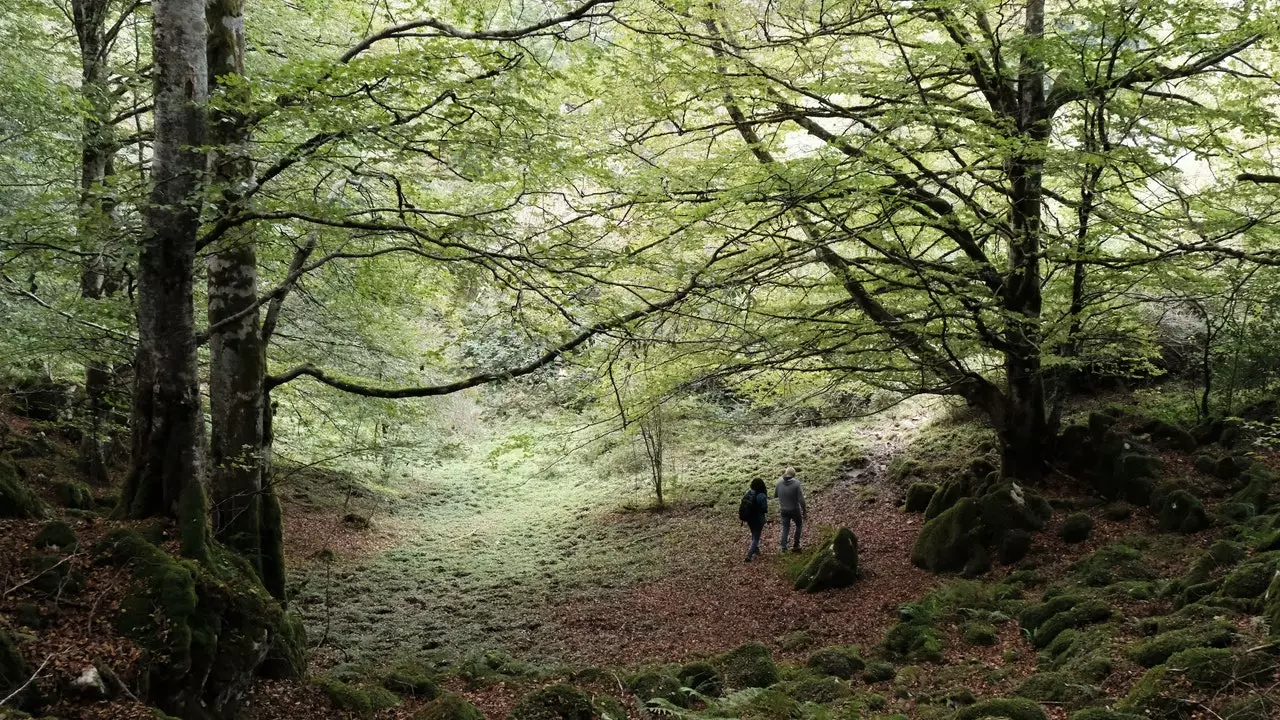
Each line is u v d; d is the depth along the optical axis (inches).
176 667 211.0
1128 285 381.1
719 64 412.8
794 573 502.6
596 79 419.5
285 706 252.5
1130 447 470.0
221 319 322.7
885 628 389.1
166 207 244.7
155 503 267.1
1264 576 279.4
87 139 379.6
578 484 898.7
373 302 489.1
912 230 486.6
